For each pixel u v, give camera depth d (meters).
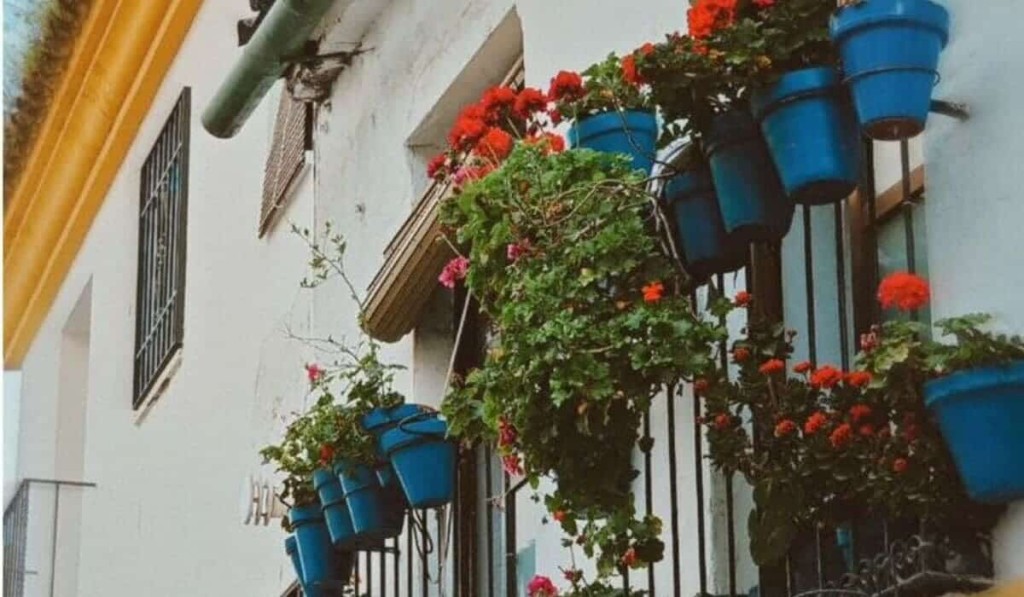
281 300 9.05
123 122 11.82
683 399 5.37
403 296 7.08
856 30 4.12
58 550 13.07
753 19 4.47
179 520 10.32
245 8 9.73
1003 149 4.11
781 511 4.31
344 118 8.52
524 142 4.91
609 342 4.53
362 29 8.32
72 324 13.34
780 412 4.36
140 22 11.27
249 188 9.75
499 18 6.94
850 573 4.30
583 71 5.71
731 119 4.52
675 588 4.97
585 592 5.25
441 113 7.50
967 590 3.96
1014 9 4.14
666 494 5.41
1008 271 4.05
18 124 12.59
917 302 4.00
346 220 8.34
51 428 13.33
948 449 3.97
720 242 4.69
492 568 6.75
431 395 7.37
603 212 4.73
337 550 7.00
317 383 6.97
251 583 9.02
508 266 4.86
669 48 4.51
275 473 8.32
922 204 4.57
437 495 6.20
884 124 4.10
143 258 11.66
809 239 4.64
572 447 4.68
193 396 10.31
